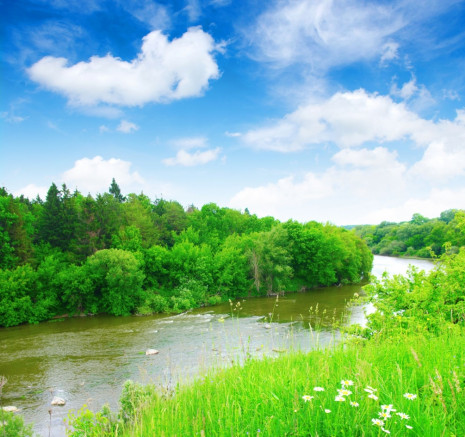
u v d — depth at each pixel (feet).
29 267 141.28
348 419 12.65
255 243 196.85
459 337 24.44
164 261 172.86
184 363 62.59
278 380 17.53
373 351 21.33
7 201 168.25
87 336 103.60
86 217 193.16
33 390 61.98
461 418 12.44
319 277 211.00
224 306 154.92
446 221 590.55
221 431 13.01
